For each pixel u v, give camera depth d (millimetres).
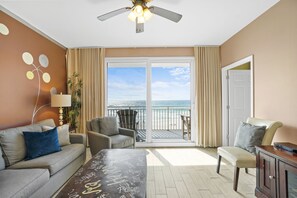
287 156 1820
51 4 2518
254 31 3062
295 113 2240
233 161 2389
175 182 2664
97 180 1624
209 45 4434
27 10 2672
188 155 3863
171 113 6676
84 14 2820
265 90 2801
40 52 3445
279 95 2508
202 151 4129
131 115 4711
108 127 3715
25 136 2449
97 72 4473
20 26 2916
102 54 4465
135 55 4531
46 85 3627
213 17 2967
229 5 2598
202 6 2617
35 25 3195
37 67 3346
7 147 2225
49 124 3076
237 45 3637
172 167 3221
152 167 3225
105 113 4512
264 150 2059
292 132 2283
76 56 4465
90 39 3943
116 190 1443
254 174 2908
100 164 2014
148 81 4547
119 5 2570
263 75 2848
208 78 4422
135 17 2064
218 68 4438
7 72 2658
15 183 1697
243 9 2717
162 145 4500
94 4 2533
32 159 2328
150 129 4531
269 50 2701
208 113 4414
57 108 4016
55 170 2227
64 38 3854
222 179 2744
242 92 4316
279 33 2492
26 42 3057
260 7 2660
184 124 5773
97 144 3260
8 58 2678
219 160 2932
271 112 2670
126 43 4234
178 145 4492
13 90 2770
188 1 2482
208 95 4418
